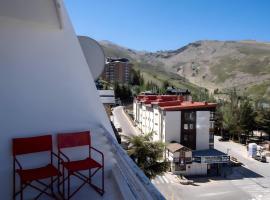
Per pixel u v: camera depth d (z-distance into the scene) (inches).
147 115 1784.0
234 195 1092.5
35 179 134.9
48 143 154.6
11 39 144.6
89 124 172.2
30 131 152.6
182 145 1352.1
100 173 174.6
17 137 149.2
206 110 1413.6
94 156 172.7
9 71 145.5
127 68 4827.8
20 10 129.1
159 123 1499.8
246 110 1943.9
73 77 165.5
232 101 2054.6
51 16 139.8
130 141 637.9
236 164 1475.1
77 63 167.8
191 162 1296.8
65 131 163.3
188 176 1294.3
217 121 2082.9
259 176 1317.7
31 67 151.5
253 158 1605.6
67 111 163.8
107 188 160.7
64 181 154.2
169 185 1169.4
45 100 156.3
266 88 6486.2
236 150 1777.8
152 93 3164.4
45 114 156.8
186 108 1406.3
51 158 156.1
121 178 162.4
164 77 7760.8
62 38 159.2
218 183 1217.4
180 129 1413.6
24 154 150.4
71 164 151.4
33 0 127.0
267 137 2138.3
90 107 173.3
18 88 148.4
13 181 147.5
